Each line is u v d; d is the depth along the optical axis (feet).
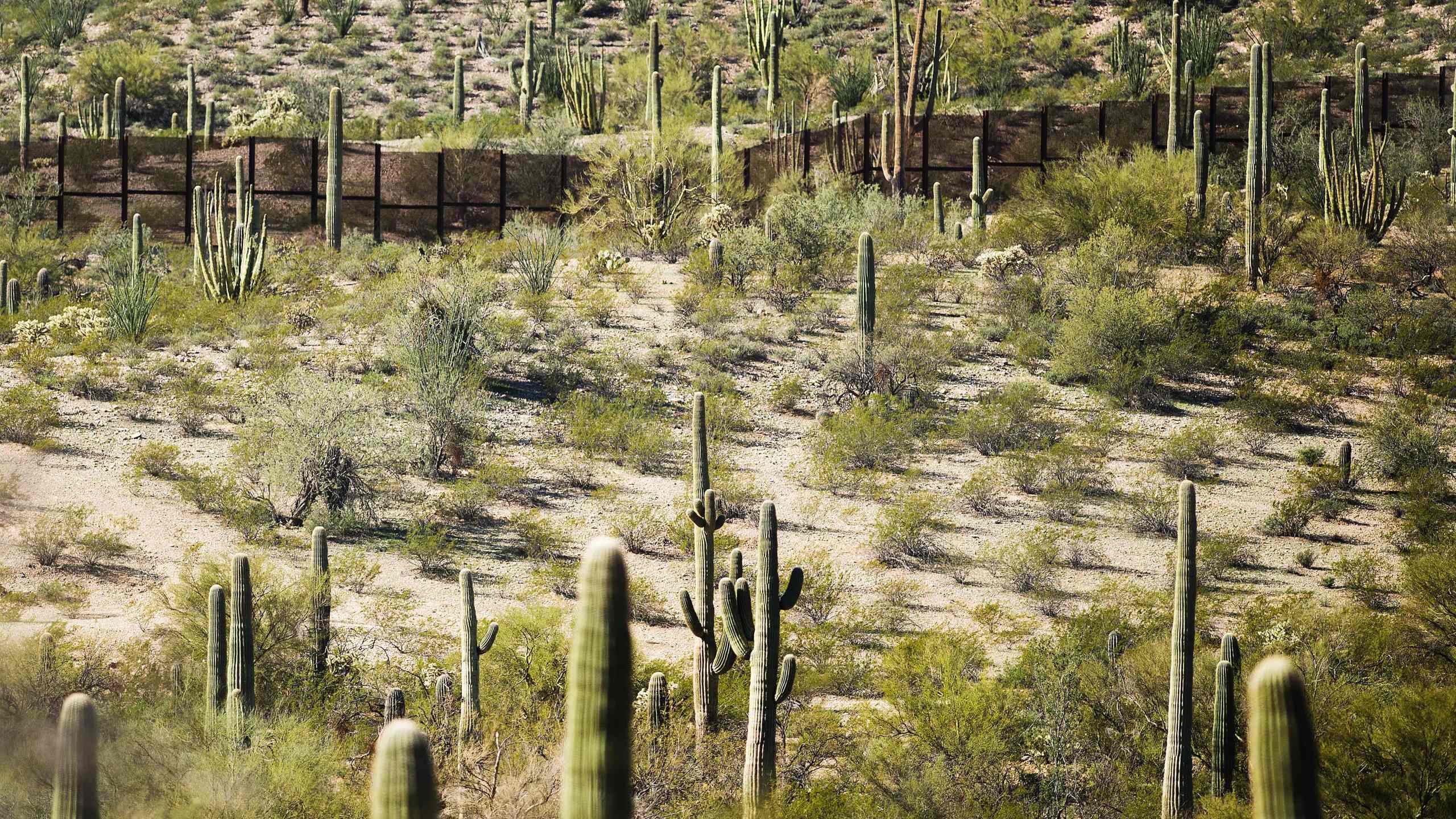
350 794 35.42
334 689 44.62
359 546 65.36
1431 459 78.79
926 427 85.10
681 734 38.24
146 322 94.79
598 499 73.26
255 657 44.34
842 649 54.39
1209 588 63.87
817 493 76.07
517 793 33.78
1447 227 111.14
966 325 101.24
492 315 94.22
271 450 67.56
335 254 116.16
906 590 62.49
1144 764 41.63
